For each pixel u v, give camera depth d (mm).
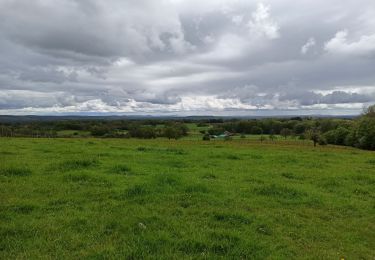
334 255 8422
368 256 8531
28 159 20609
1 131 76812
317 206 12609
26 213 10414
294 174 18391
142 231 9055
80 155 22938
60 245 8102
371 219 11477
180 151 27719
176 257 7676
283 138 86500
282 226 10297
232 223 10164
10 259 7320
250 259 7875
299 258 8148
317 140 64688
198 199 12281
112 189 13289
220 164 21484
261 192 13953
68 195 12469
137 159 22016
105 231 9070
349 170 20906
